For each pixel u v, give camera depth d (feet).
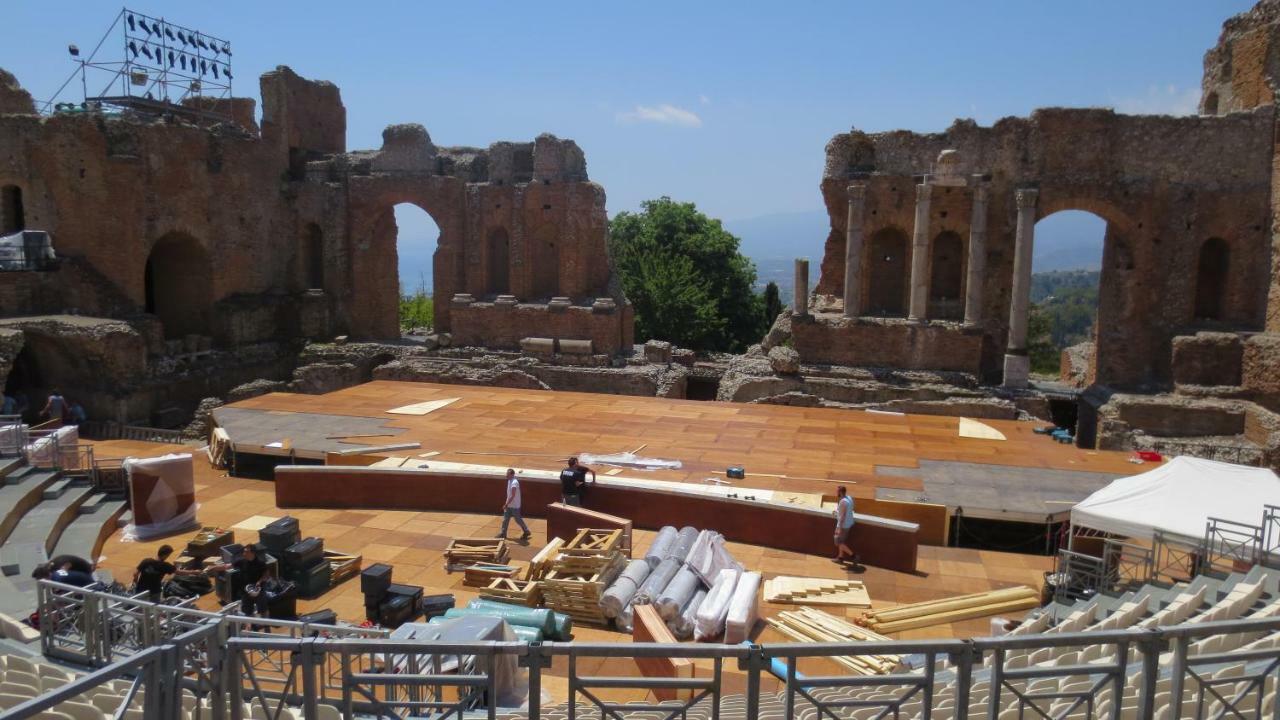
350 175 160.86
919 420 110.73
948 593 62.59
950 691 34.30
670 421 107.86
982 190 125.08
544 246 159.12
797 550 70.54
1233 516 55.21
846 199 139.33
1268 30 121.90
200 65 155.94
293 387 143.13
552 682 47.70
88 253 133.08
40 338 125.18
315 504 79.92
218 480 89.35
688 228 234.79
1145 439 104.06
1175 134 123.95
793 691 22.50
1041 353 245.45
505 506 71.41
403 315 264.11
